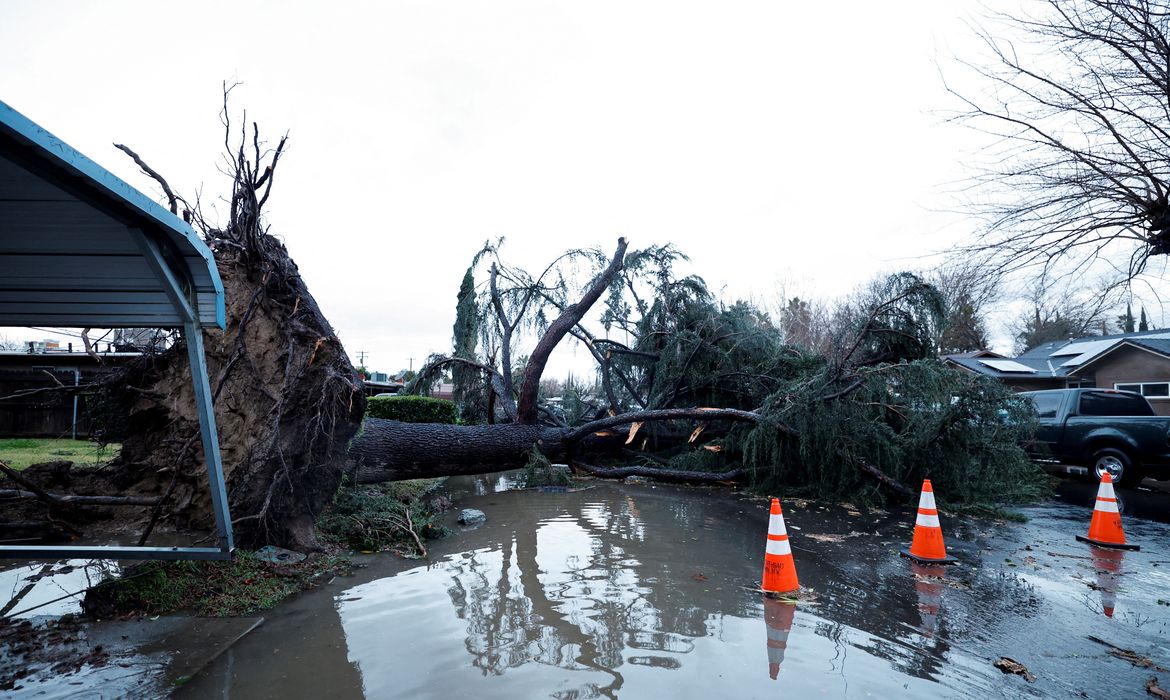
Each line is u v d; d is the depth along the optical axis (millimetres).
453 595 4371
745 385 11500
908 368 8609
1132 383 20109
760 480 9453
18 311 4242
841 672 3107
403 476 8508
